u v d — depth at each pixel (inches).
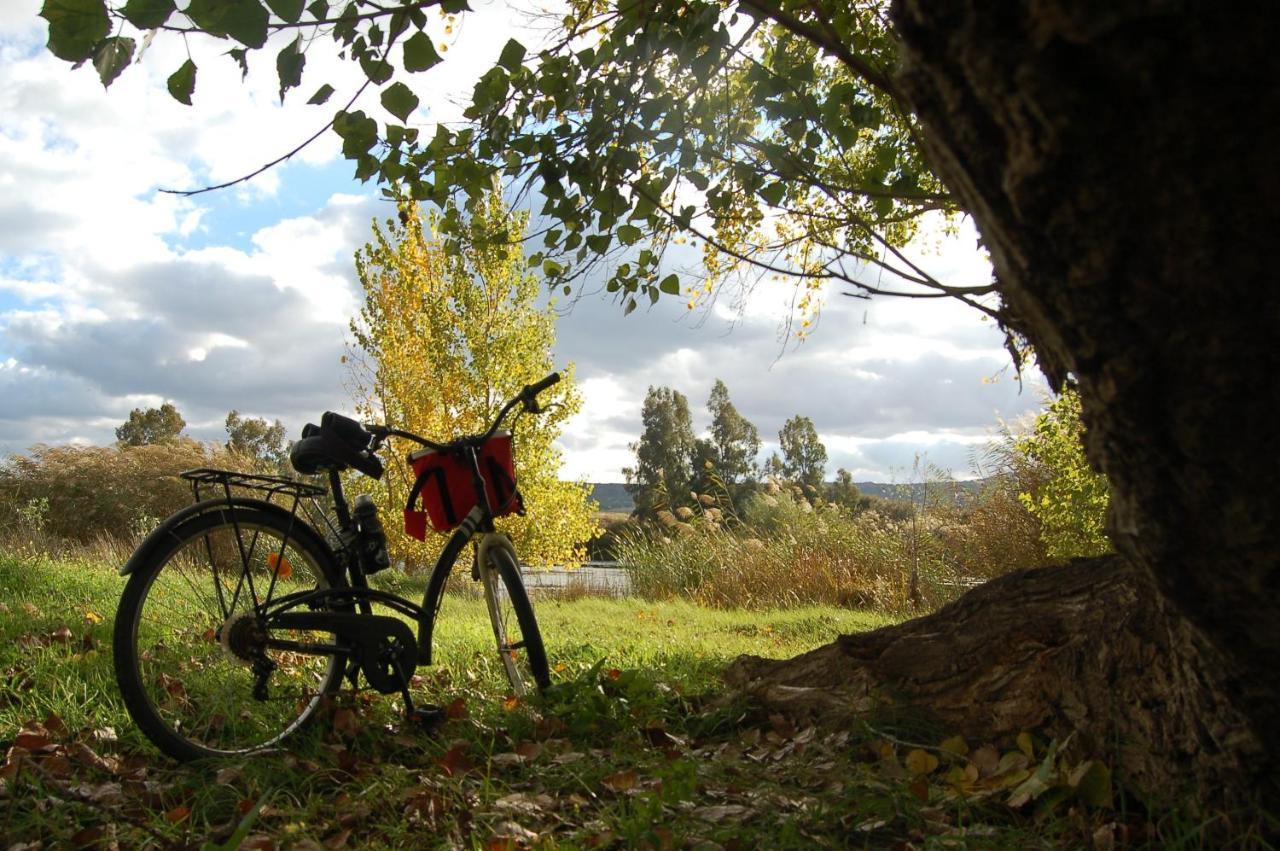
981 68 52.4
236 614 130.5
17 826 101.8
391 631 137.9
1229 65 47.5
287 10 87.3
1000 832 100.7
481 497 150.6
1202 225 52.1
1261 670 78.2
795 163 159.2
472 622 277.4
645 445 1985.7
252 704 141.3
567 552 552.4
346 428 140.9
